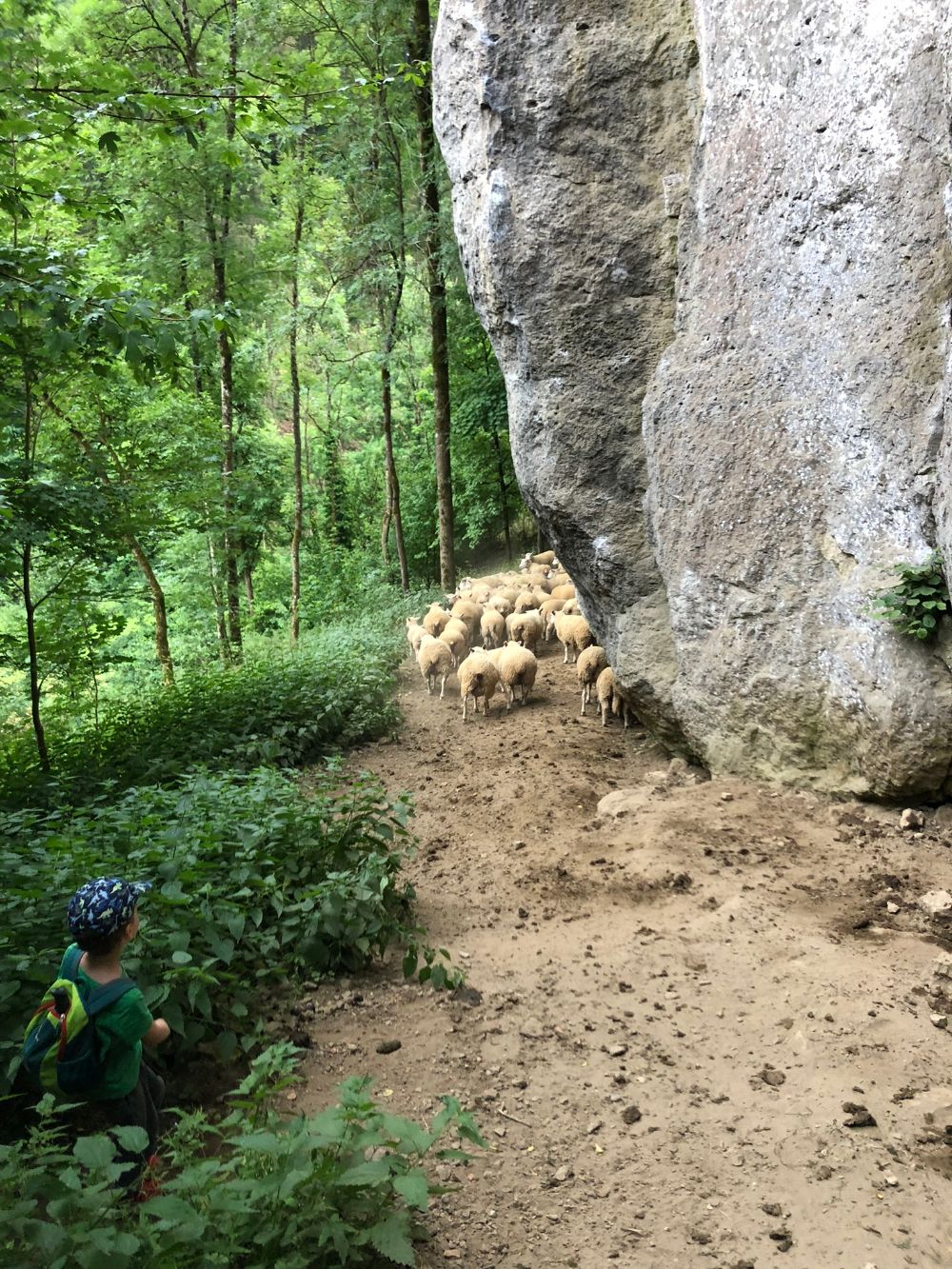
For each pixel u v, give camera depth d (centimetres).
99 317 572
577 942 583
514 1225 351
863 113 708
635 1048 467
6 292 581
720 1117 410
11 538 845
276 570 3241
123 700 1373
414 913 643
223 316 616
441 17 1045
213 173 1809
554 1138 402
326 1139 301
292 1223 288
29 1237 249
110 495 998
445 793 929
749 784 838
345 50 1931
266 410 3519
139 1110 349
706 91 861
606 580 1004
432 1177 376
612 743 1070
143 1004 333
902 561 712
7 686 1694
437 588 2367
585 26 923
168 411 1531
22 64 666
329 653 1495
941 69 654
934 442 683
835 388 752
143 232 1948
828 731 775
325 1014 509
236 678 1341
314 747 1112
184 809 631
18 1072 405
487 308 1041
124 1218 288
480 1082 445
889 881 635
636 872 674
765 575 815
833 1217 345
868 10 697
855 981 508
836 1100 411
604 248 942
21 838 676
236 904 515
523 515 3186
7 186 703
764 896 622
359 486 3622
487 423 2783
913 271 691
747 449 823
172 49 1827
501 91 942
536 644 1470
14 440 1048
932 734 688
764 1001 500
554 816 834
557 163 945
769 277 805
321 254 2305
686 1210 355
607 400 966
